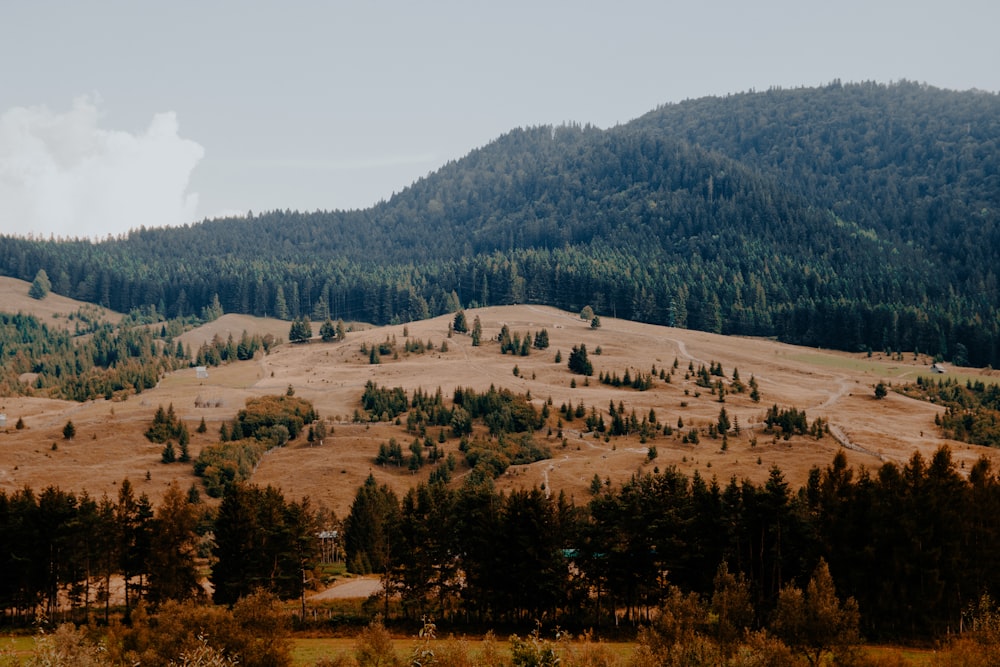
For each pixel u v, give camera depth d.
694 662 59.31
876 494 94.81
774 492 92.50
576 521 104.56
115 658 61.38
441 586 100.50
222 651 60.03
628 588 96.12
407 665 57.44
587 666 56.31
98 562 105.12
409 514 102.69
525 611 99.94
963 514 91.75
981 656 56.00
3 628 96.69
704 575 92.81
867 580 89.31
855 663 59.25
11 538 99.81
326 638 89.69
